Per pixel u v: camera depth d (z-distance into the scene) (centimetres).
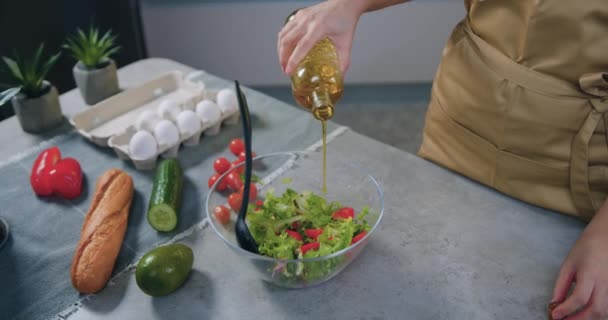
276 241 79
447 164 107
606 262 75
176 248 82
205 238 92
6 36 204
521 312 77
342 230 78
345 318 77
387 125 280
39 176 102
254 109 131
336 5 95
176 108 121
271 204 85
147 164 110
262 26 264
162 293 79
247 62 279
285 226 83
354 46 274
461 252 87
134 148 109
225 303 80
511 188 98
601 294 73
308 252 76
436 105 108
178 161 113
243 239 79
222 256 88
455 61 102
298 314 78
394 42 271
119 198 96
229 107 123
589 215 92
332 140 117
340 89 87
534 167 94
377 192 84
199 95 126
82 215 99
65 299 82
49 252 91
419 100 301
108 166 112
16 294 83
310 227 84
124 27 229
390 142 266
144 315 78
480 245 89
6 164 113
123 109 130
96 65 134
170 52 274
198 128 117
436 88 108
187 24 263
